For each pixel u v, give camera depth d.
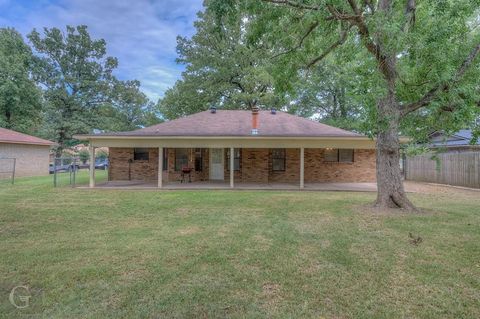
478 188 13.15
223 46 25.02
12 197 10.16
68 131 31.05
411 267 4.05
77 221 6.70
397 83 7.43
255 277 3.72
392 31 5.98
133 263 4.16
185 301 3.13
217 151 16.02
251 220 6.81
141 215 7.36
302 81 9.35
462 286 3.50
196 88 26.08
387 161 7.98
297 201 9.48
